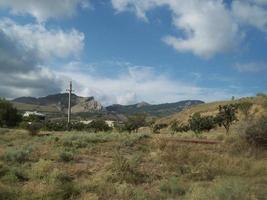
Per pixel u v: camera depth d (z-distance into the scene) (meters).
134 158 20.91
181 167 20.27
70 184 14.60
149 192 15.25
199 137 40.34
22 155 20.91
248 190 14.34
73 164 20.67
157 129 71.69
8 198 12.81
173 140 31.19
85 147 28.23
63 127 69.94
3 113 74.06
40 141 32.50
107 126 68.69
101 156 24.38
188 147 27.27
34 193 13.39
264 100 61.38
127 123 61.81
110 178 16.86
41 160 18.94
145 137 35.16
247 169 20.28
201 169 19.83
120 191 14.59
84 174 17.95
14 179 15.64
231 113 50.50
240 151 26.30
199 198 13.52
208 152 25.70
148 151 27.47
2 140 34.44
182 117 129.38
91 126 70.12
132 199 14.01
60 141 30.36
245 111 51.81
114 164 18.59
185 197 13.98
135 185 16.53
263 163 21.20
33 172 16.92
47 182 14.97
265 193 14.31
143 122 62.84
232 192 13.59
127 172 17.83
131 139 31.53
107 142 31.28
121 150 27.27
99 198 13.88
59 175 16.27
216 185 14.73
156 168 20.39
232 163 21.25
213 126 58.16
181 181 17.12
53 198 13.16
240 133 28.52
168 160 22.47
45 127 68.50
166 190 15.64
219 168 20.09
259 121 28.50
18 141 33.25
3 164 18.06
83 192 14.16
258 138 27.38
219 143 29.22
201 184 16.62
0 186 13.45
